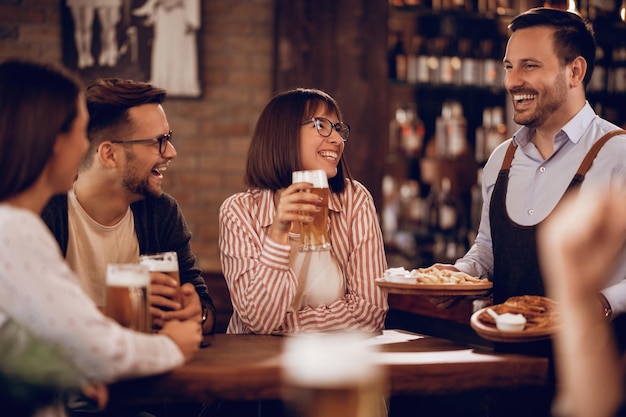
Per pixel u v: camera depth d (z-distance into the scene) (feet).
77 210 6.95
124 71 15.42
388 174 17.25
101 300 7.04
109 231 7.11
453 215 16.67
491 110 17.03
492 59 16.83
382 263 7.64
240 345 6.34
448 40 16.71
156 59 15.52
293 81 15.49
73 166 5.17
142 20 15.44
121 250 7.20
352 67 15.57
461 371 5.74
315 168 7.48
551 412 6.70
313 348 2.92
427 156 16.57
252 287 6.97
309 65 15.48
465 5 16.52
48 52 15.34
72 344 4.71
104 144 6.75
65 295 4.71
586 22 7.33
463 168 17.44
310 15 15.44
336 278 7.50
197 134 15.96
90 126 6.80
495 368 5.82
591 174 7.04
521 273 7.28
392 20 16.78
